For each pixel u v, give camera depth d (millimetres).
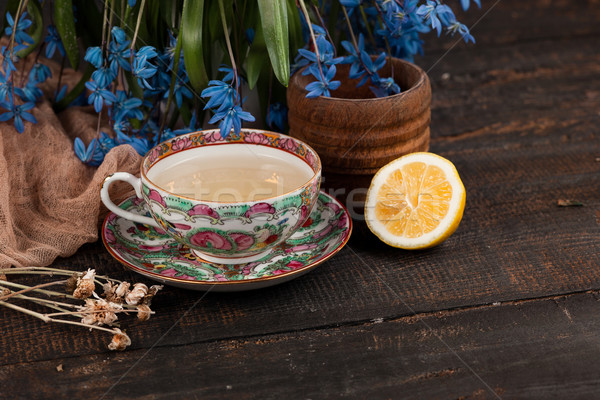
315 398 783
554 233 906
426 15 902
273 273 837
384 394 785
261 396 783
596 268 873
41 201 899
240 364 802
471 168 984
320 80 893
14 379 792
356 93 944
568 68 1151
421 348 813
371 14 944
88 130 963
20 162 909
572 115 1062
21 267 856
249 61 897
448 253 888
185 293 852
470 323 830
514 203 939
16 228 882
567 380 793
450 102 1090
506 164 989
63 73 1044
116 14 916
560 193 949
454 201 872
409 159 883
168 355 807
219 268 846
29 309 839
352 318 833
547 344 815
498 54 1184
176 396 783
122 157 910
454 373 797
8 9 962
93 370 798
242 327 826
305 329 826
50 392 785
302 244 869
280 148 869
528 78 1132
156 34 925
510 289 856
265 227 824
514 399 782
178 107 924
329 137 879
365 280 864
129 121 956
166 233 875
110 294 831
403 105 874
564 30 1239
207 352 810
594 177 969
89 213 890
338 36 1004
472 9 1293
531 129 1041
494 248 893
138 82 907
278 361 804
